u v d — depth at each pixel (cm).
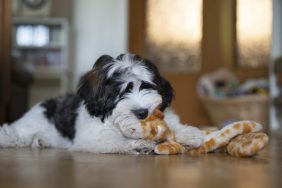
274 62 516
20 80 523
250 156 209
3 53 412
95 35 791
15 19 779
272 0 538
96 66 231
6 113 489
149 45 636
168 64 624
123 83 211
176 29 618
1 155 209
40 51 796
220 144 222
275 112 507
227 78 562
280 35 525
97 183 128
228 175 148
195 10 604
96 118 223
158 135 209
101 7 789
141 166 168
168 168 163
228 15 584
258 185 130
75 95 266
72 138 250
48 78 803
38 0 786
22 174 144
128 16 646
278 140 391
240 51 583
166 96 234
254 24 568
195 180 136
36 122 270
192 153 222
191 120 604
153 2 632
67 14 797
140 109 205
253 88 523
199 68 600
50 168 160
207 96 543
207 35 595
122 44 784
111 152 214
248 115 503
